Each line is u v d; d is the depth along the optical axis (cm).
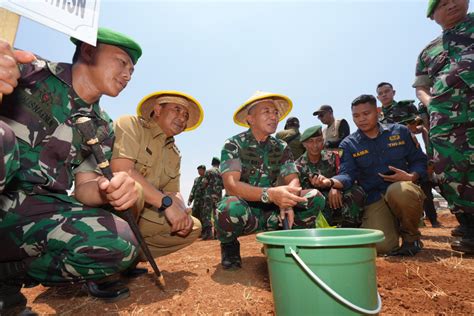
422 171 324
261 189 244
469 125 278
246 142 281
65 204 182
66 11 135
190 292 211
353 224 356
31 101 174
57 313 186
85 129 165
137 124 259
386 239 310
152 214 266
